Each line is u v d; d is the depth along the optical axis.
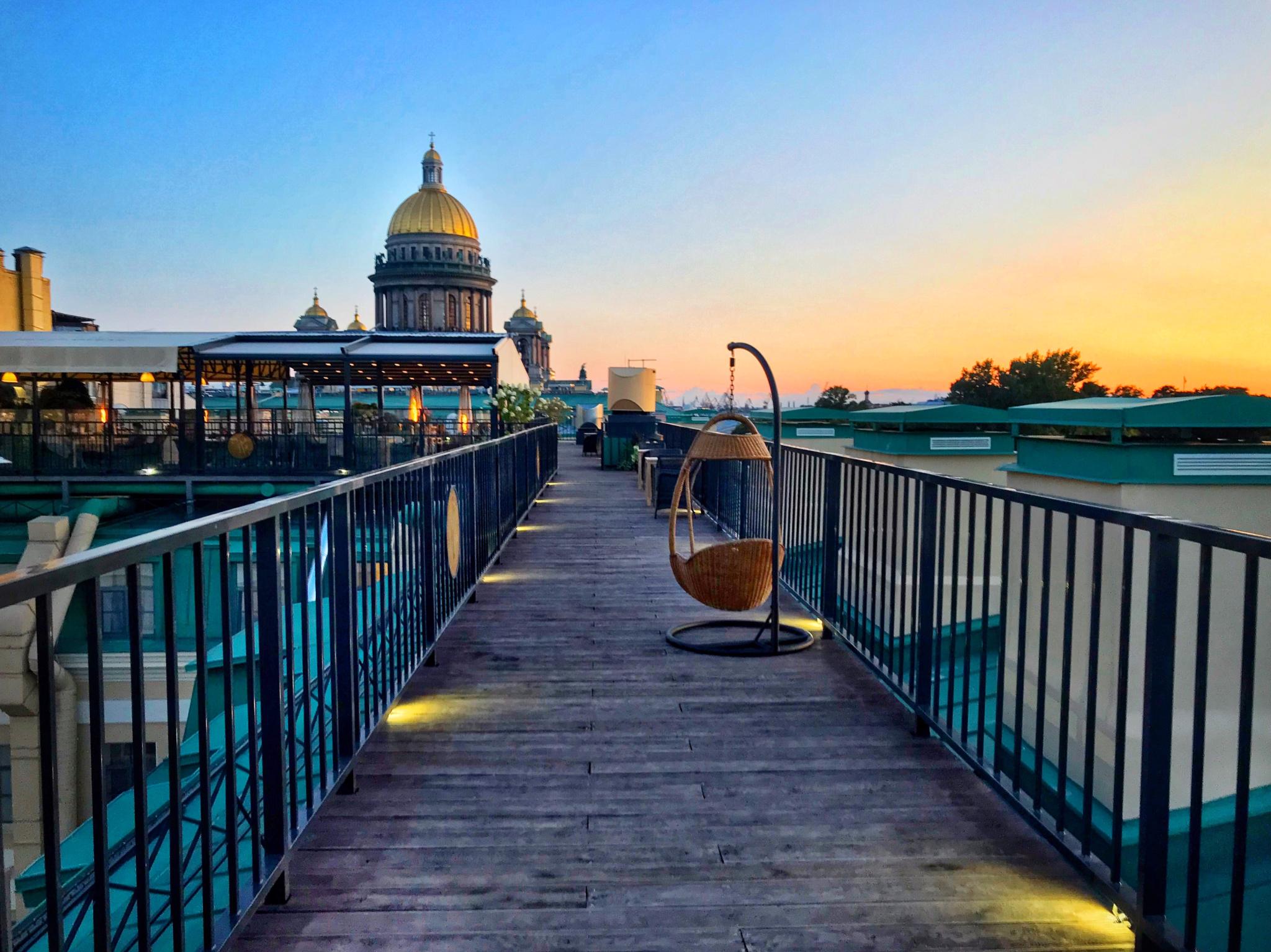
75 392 25.09
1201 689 1.80
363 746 3.14
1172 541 1.93
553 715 3.83
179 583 13.30
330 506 2.87
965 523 5.79
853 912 2.30
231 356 20.62
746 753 3.39
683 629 5.32
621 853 2.60
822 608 5.09
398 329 93.50
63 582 1.32
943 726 3.27
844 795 3.01
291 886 2.42
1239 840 1.68
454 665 4.61
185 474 21.39
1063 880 2.46
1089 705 2.23
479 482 6.55
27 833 12.27
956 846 2.65
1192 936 1.83
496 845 2.65
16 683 11.98
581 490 15.94
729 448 4.67
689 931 2.21
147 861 1.71
